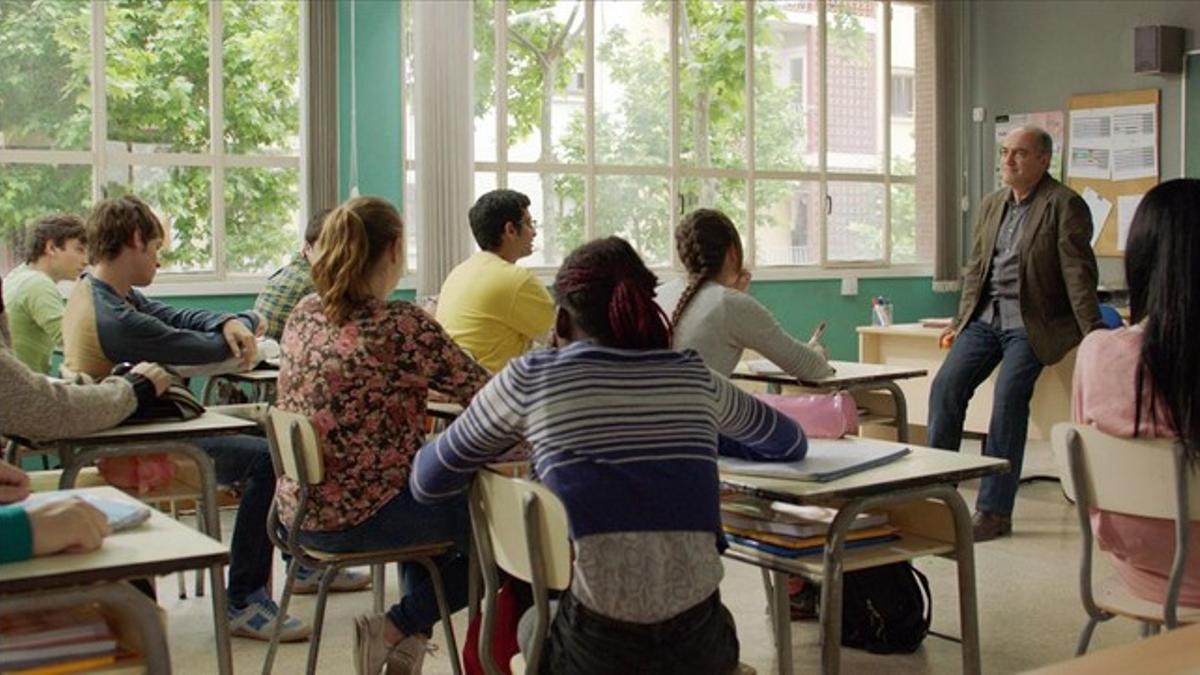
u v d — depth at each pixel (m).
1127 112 7.85
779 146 8.07
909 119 8.73
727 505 2.75
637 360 2.11
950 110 8.66
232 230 6.09
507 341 3.84
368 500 2.83
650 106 7.52
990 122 8.66
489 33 6.89
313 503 2.85
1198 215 2.40
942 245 8.70
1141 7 7.77
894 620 3.49
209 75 6.00
